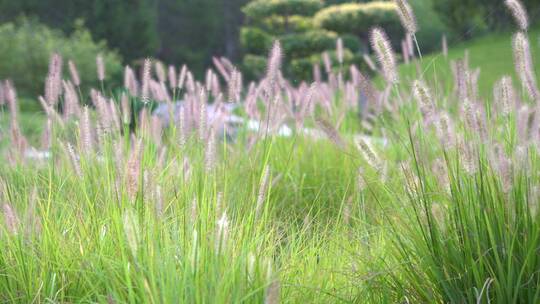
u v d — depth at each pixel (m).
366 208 5.14
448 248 3.69
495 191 3.66
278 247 4.56
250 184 5.02
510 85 3.84
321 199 6.06
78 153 4.93
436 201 3.87
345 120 7.29
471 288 3.60
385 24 28.62
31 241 3.92
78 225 4.17
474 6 34.06
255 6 28.34
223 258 3.42
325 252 4.23
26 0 41.12
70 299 3.74
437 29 37.28
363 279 3.82
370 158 4.07
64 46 24.52
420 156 3.93
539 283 3.52
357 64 26.09
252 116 6.17
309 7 28.06
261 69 28.22
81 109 5.32
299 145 6.70
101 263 3.81
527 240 3.60
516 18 3.75
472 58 27.83
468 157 3.61
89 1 42.03
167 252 3.44
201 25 51.72
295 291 3.69
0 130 5.90
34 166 5.56
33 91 24.28
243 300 3.26
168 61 51.22
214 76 5.57
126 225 3.32
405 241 3.99
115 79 24.52
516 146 3.70
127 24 42.38
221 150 5.66
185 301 3.23
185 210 3.88
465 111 3.62
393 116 6.51
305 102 5.25
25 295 3.77
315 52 27.09
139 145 3.90
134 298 3.44
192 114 5.02
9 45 24.25
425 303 3.75
